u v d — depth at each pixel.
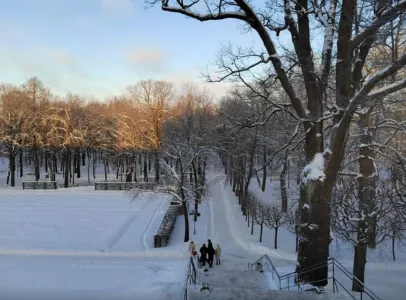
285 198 39.09
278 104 16.34
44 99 66.88
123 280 15.67
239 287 15.68
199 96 54.78
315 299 12.20
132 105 65.06
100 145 68.06
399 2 10.85
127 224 34.53
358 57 16.52
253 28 15.61
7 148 61.47
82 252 22.50
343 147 15.09
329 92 19.91
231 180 58.25
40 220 35.09
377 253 24.19
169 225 31.95
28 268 17.66
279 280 15.26
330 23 15.62
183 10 15.16
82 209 39.56
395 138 24.55
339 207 20.83
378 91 13.10
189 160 36.75
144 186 47.19
